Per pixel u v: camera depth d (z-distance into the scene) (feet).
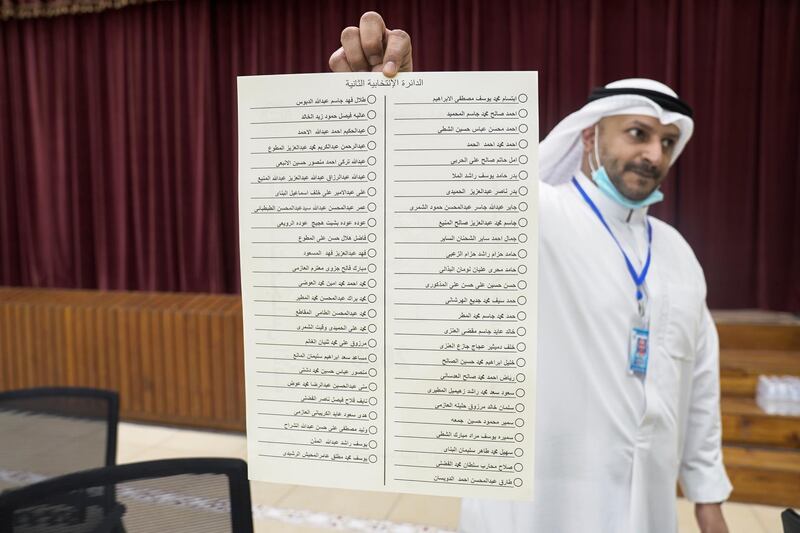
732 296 12.01
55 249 14.66
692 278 3.91
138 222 14.15
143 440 11.10
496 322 1.83
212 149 13.51
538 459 3.64
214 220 13.57
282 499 8.75
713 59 11.72
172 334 11.53
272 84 1.86
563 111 12.29
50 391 4.37
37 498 2.79
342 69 2.15
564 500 3.58
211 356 11.41
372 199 1.85
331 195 1.86
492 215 1.82
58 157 14.46
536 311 1.82
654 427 3.59
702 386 3.97
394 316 1.86
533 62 12.30
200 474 2.98
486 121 1.81
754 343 11.22
